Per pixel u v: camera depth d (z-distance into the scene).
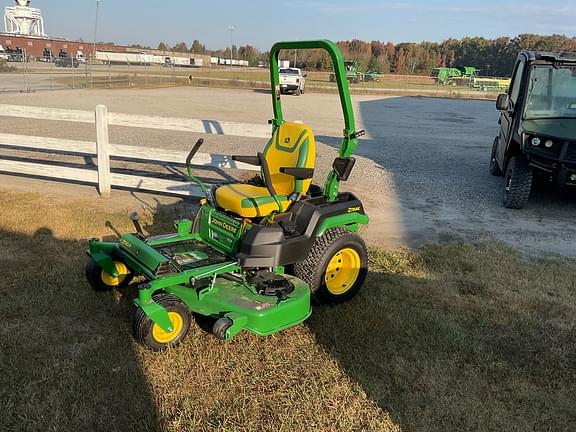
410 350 3.80
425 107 25.77
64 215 6.29
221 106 19.50
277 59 4.49
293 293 3.84
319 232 4.13
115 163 9.52
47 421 2.95
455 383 3.46
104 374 3.35
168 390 3.24
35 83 27.14
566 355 3.84
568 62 7.83
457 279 5.05
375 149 12.31
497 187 9.03
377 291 4.72
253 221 4.05
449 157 11.71
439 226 6.77
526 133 7.32
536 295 4.77
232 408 3.12
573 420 3.18
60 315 4.03
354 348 3.79
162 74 40.81
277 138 4.52
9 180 7.96
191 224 4.45
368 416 3.11
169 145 11.15
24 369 3.37
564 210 7.77
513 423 3.12
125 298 4.32
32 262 4.91
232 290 3.83
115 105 17.88
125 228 5.95
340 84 4.00
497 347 3.89
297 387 3.33
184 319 3.62
